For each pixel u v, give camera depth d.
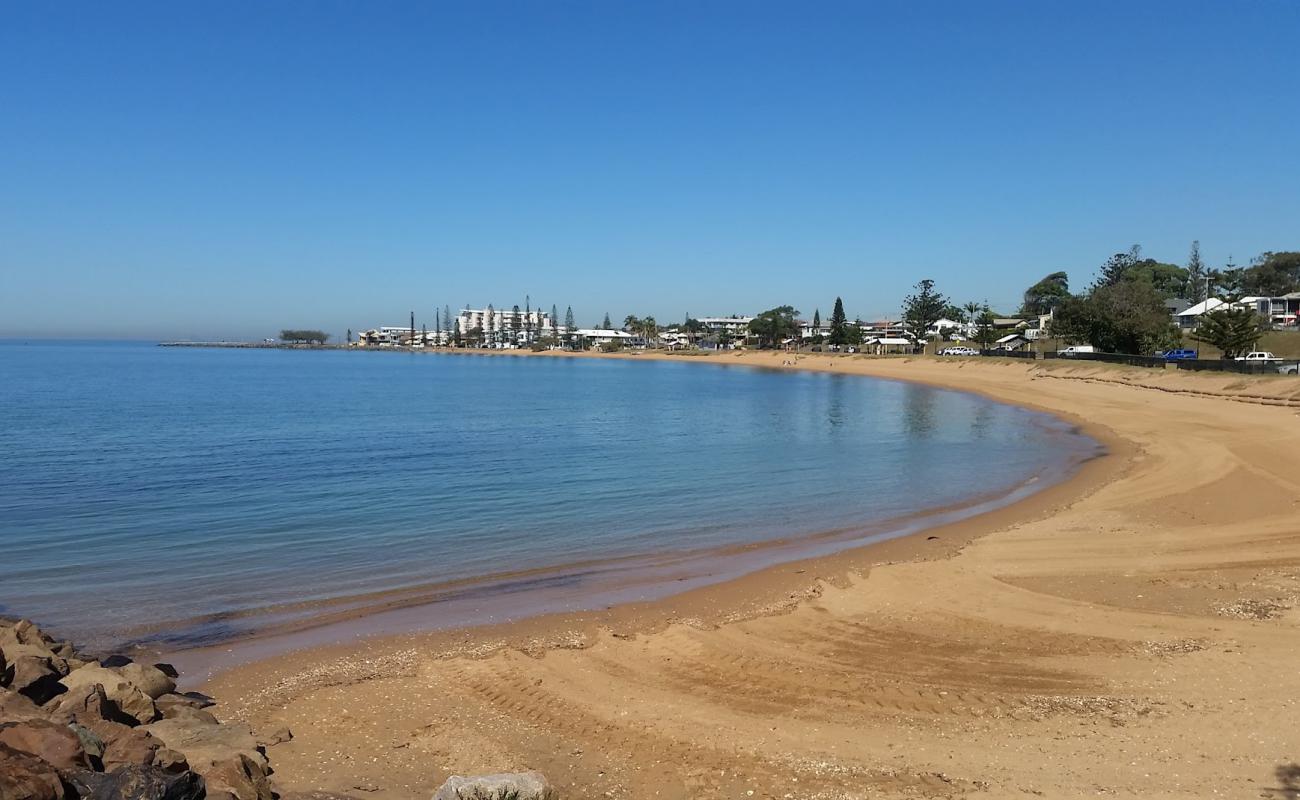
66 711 8.00
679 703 9.62
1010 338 131.12
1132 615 12.41
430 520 21.92
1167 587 13.89
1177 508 20.33
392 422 51.75
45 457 34.56
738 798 7.32
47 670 9.05
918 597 13.80
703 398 74.31
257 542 19.38
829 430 46.06
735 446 38.88
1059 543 17.28
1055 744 8.18
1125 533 17.94
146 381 95.75
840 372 129.12
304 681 10.70
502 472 30.77
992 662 10.68
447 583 15.83
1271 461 25.67
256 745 8.28
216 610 14.06
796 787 7.47
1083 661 10.57
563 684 10.35
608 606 14.10
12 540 19.52
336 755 8.45
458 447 38.94
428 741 8.76
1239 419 38.59
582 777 7.82
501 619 13.45
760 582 15.40
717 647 11.62
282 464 32.97
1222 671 9.92
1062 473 28.50
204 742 8.19
